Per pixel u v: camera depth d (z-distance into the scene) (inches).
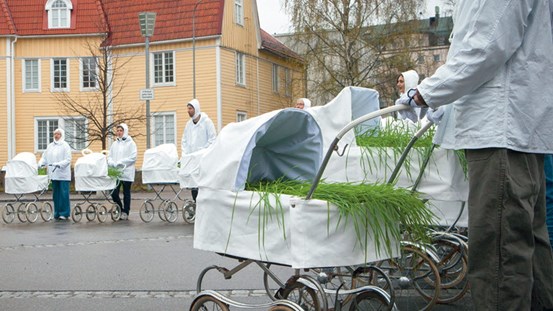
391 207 199.0
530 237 178.9
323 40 1647.4
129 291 320.5
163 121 1722.4
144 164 688.4
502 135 178.9
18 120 1777.8
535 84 183.3
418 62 1701.5
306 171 220.8
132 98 1728.6
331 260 188.9
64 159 740.7
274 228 194.4
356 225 189.2
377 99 299.3
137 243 512.1
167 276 357.7
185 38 1684.3
